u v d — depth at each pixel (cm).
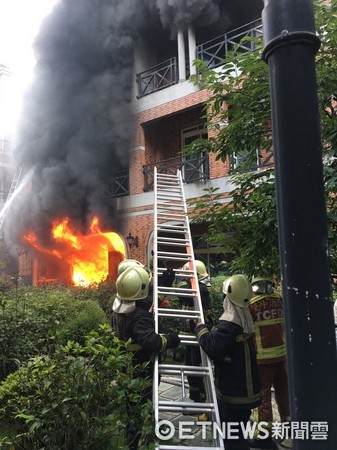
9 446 241
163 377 434
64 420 217
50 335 271
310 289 107
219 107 288
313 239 109
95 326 566
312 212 110
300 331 106
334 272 270
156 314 289
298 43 116
